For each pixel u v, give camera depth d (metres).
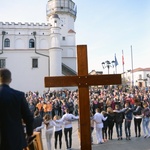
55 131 10.06
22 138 3.19
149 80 81.50
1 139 3.04
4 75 3.32
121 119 11.73
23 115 3.26
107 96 22.98
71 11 56.78
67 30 55.06
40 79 41.44
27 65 41.41
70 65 49.09
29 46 42.31
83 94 5.50
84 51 5.59
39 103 19.48
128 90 34.31
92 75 5.55
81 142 5.36
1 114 3.08
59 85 5.54
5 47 41.38
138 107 12.19
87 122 5.40
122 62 44.81
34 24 42.69
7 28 41.72
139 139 11.62
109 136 11.86
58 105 19.69
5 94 3.15
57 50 41.50
